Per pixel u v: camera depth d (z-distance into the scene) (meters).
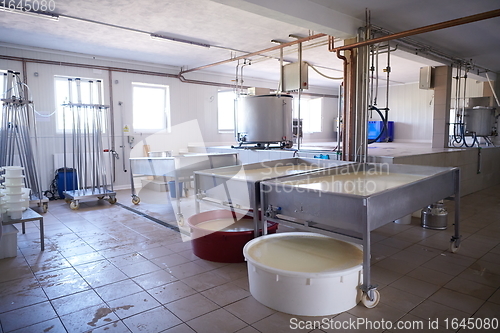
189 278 2.57
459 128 7.54
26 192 3.55
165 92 7.50
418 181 2.46
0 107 5.41
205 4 4.00
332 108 11.67
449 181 2.97
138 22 4.62
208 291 2.36
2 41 5.42
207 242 2.84
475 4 3.95
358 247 2.38
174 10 4.19
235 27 4.86
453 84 9.41
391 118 11.48
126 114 6.90
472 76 7.82
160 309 2.13
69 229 3.96
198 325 1.95
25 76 5.71
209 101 8.16
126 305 2.19
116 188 6.81
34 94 5.84
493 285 2.42
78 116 5.31
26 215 3.27
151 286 2.45
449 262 2.85
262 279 2.13
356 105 4.50
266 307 2.14
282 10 3.51
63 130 5.73
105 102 6.63
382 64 7.80
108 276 2.64
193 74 7.84
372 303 2.10
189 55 6.51
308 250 2.37
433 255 3.01
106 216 4.58
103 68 6.55
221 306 2.16
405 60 7.29
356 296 2.11
